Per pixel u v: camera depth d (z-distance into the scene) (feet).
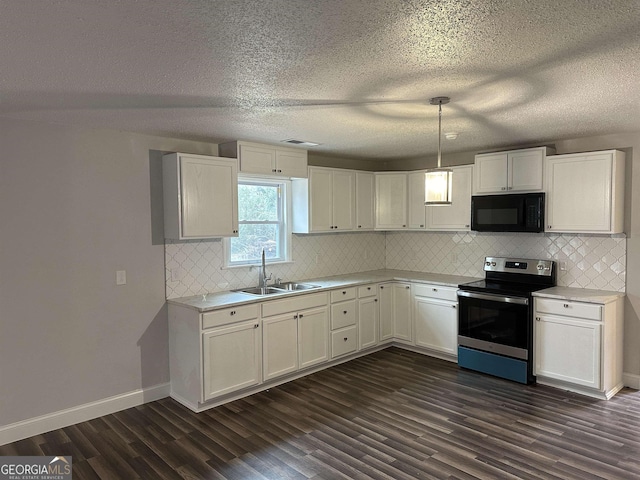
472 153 16.61
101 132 11.62
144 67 6.99
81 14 5.14
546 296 13.15
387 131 12.47
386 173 18.22
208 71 7.23
